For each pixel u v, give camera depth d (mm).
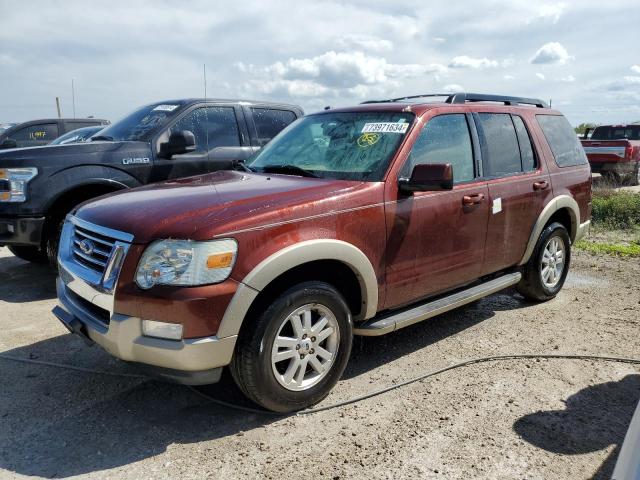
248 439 3092
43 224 5562
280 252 3068
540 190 4988
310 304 3271
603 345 4398
